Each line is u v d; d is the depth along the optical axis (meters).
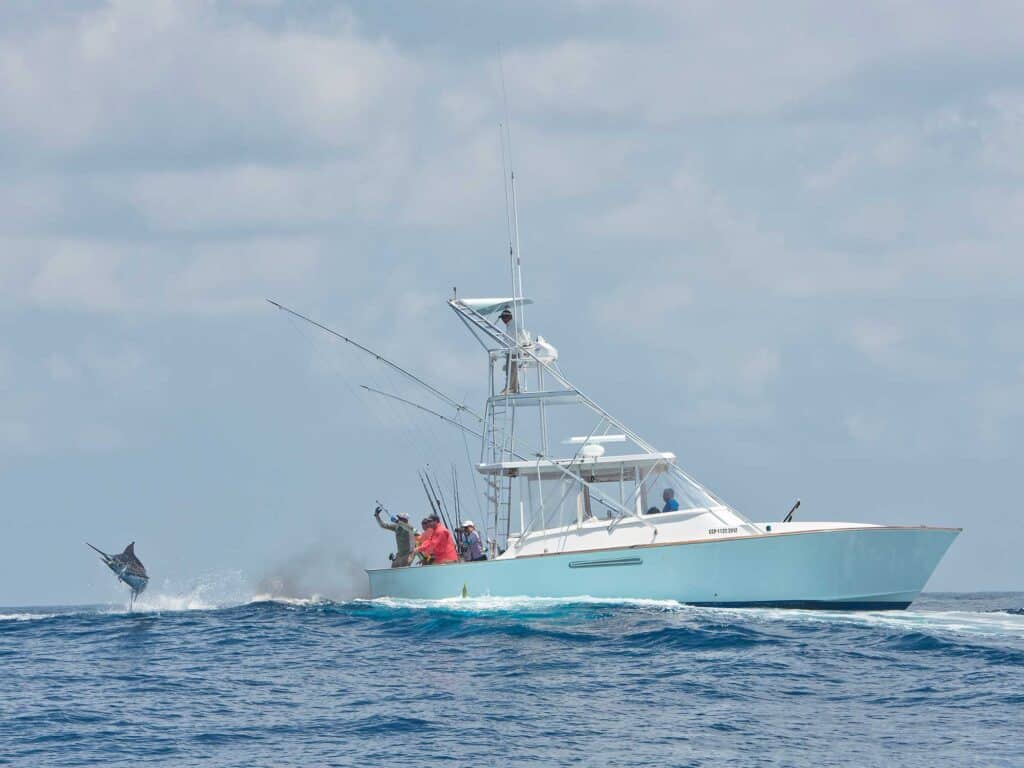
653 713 58.28
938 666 67.25
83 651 83.31
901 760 49.31
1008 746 50.94
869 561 86.38
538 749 51.91
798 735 53.72
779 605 86.94
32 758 51.91
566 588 90.12
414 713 58.97
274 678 69.88
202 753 52.34
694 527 89.50
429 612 91.38
